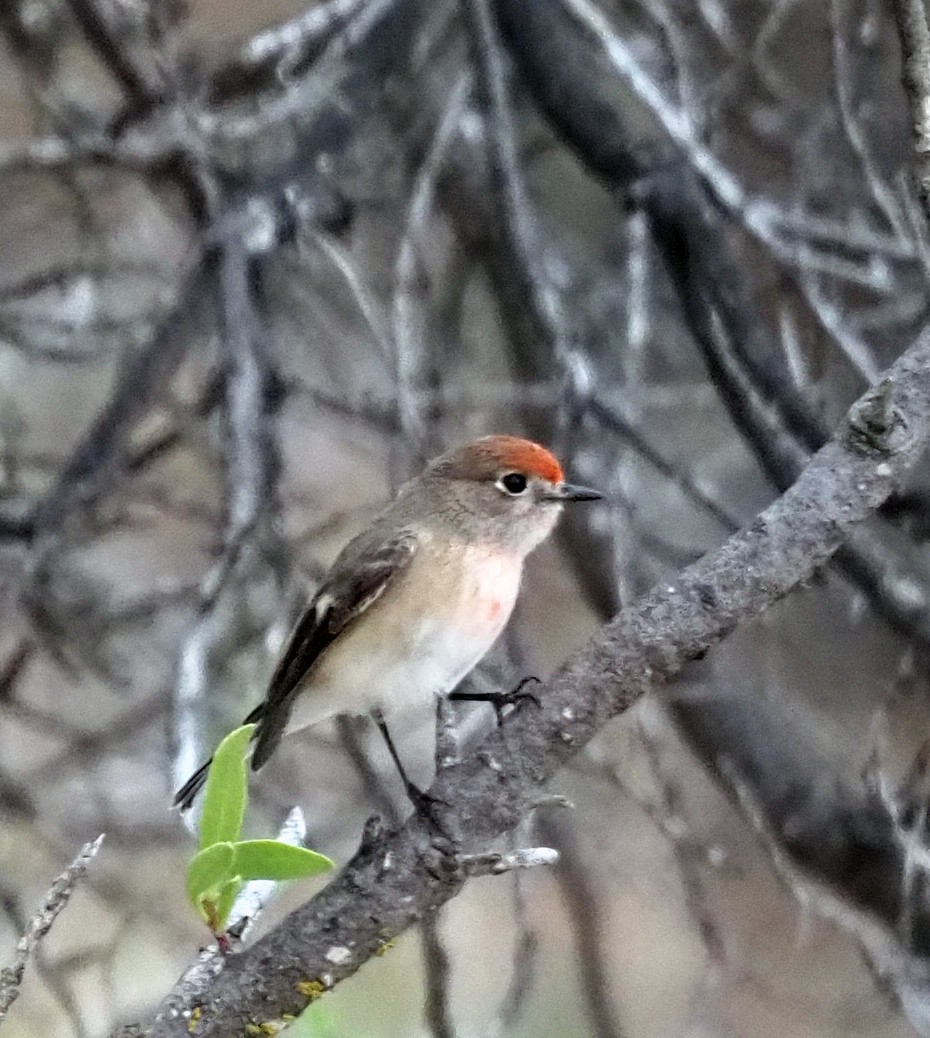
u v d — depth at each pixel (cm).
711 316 948
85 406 1480
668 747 1260
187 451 1409
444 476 902
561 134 1040
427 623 874
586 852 1189
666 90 1093
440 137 1055
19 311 1252
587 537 1058
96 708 1402
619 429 966
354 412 1034
